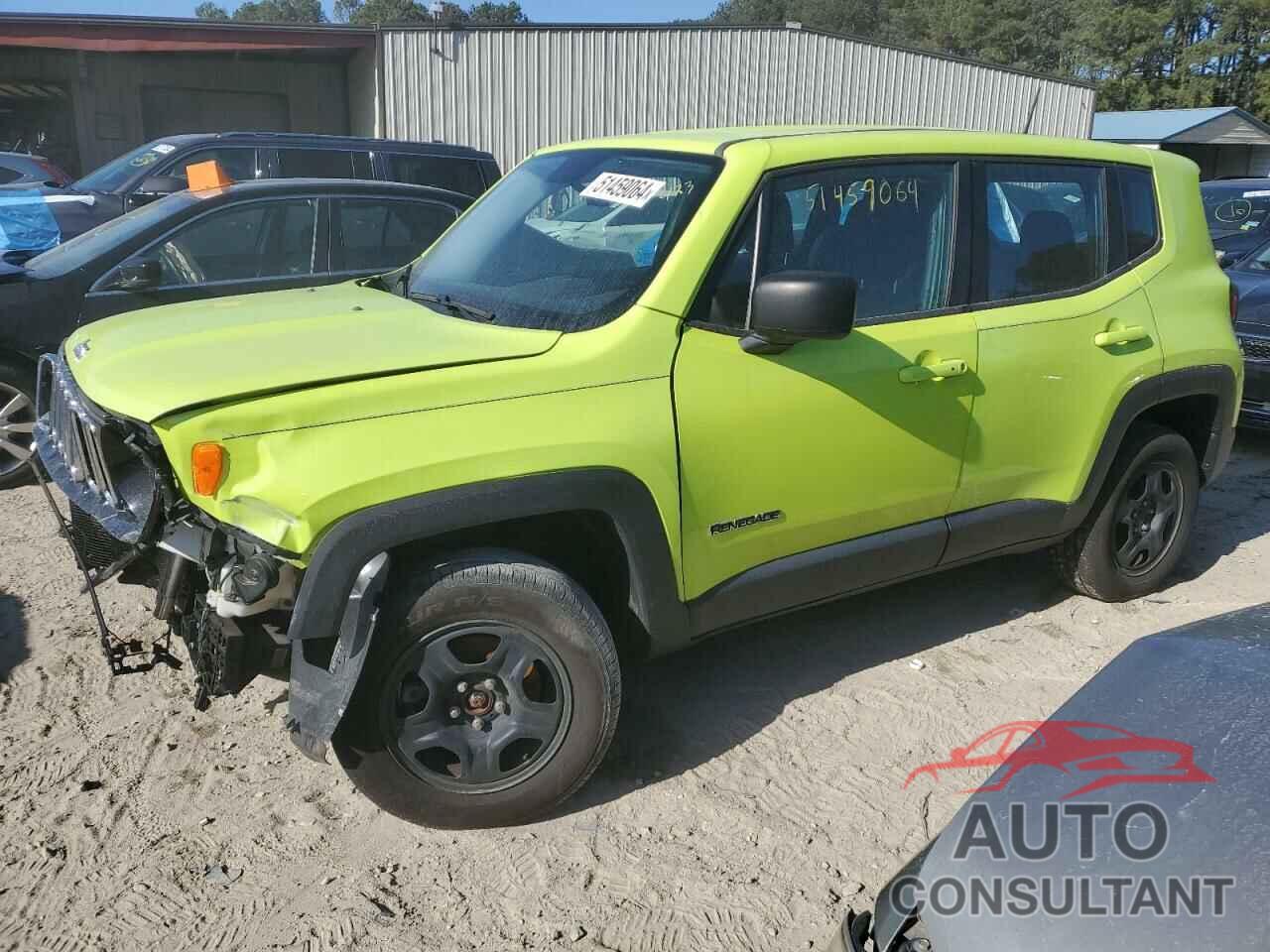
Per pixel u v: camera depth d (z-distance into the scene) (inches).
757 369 124.6
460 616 109.7
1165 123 1375.5
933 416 139.0
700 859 115.7
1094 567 171.8
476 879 111.8
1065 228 155.3
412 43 713.0
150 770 128.3
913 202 140.1
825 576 136.7
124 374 114.3
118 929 103.7
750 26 799.1
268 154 382.6
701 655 159.2
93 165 745.0
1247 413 266.5
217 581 106.2
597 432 114.1
